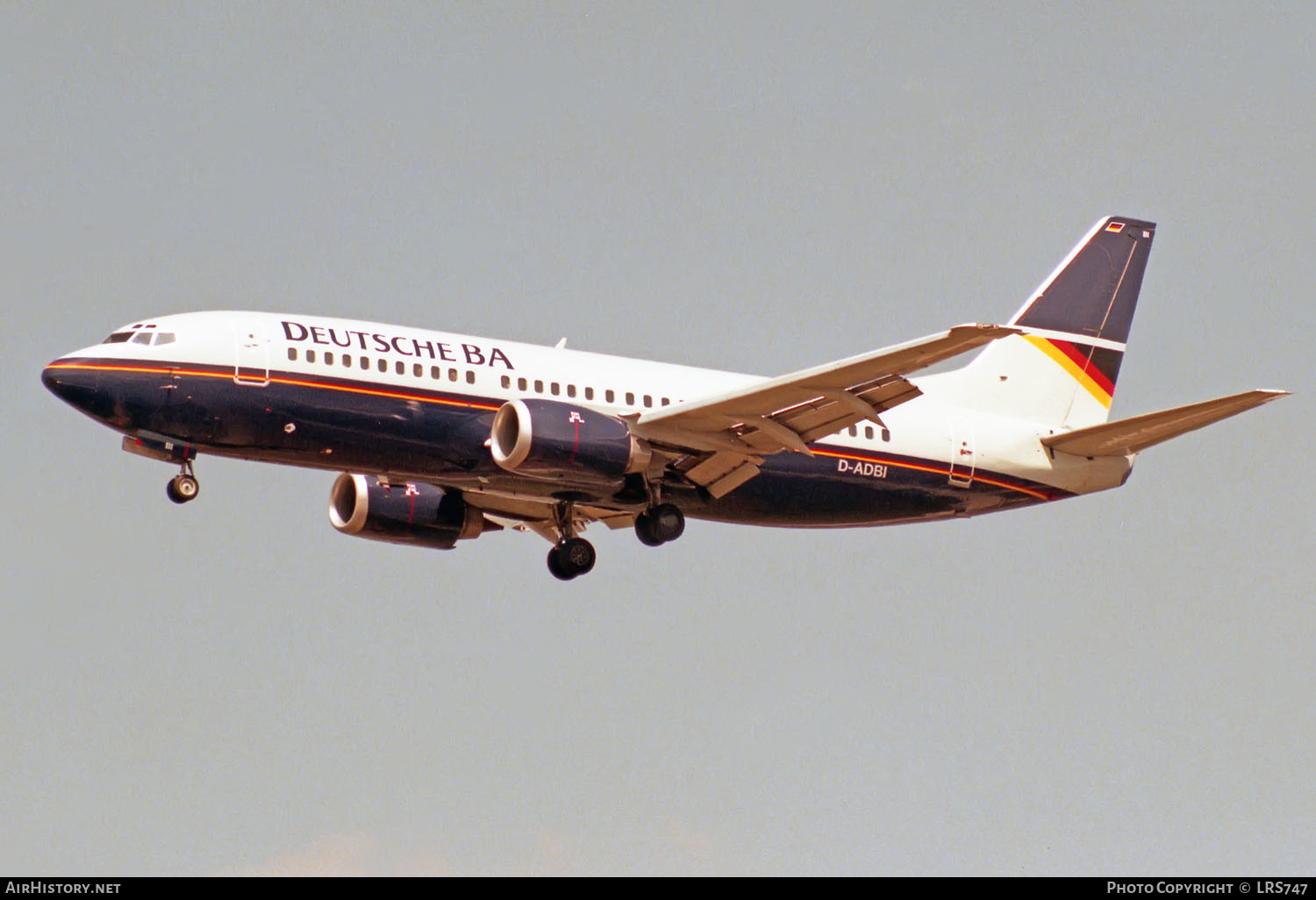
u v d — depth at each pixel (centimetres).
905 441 11406
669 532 10956
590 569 11650
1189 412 11069
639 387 10838
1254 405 10769
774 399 9900
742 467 10800
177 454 10112
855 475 11231
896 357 9169
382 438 10100
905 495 11450
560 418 10050
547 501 11069
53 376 9738
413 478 10456
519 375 10488
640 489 10838
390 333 10338
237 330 9981
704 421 10238
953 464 11550
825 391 9762
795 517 11294
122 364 9750
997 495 11738
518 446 9944
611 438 10144
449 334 10588
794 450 10275
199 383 9781
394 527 11731
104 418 9750
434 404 10188
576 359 10825
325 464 10175
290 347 9988
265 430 9919
